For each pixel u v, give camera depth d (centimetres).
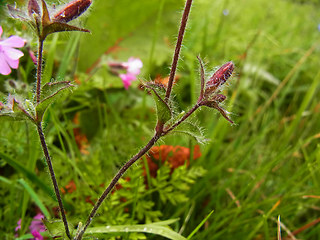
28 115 10
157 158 18
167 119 10
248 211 17
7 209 16
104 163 19
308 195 17
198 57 10
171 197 16
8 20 14
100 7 22
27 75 18
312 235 18
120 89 22
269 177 20
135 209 16
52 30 9
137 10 23
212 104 10
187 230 17
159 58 24
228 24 39
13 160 14
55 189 11
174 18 25
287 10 54
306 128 24
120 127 22
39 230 15
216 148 19
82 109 20
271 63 34
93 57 23
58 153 18
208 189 19
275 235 18
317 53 36
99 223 16
